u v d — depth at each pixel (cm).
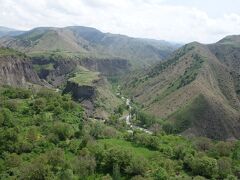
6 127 17288
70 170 13088
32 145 15750
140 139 18875
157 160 16238
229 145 19950
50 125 18462
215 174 15688
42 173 12825
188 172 15850
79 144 16675
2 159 14450
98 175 14125
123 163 14725
